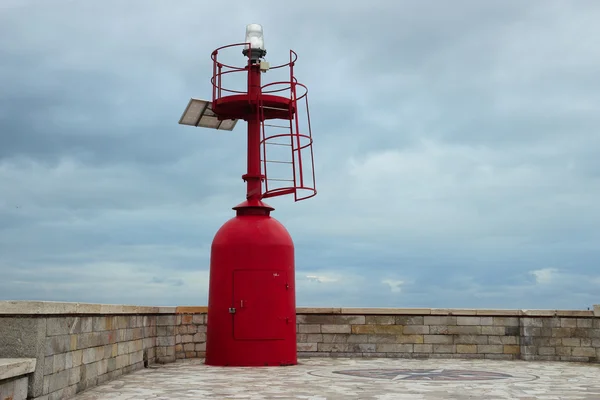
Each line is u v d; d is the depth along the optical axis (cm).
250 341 1225
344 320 1436
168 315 1307
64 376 782
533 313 1415
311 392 846
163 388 889
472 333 1435
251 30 1314
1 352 691
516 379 1020
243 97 1266
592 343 1388
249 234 1252
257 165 1304
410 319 1438
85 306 850
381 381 979
